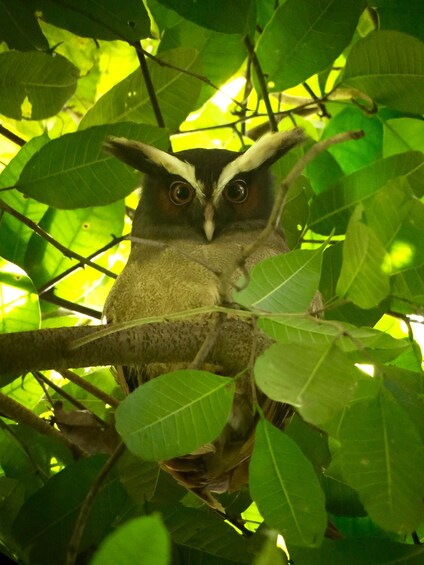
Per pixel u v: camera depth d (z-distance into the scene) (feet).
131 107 19.27
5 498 17.15
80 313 20.56
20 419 17.88
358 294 11.93
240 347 15.24
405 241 14.67
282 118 23.04
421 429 13.24
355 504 17.40
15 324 18.03
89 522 16.01
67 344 13.60
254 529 19.79
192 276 19.58
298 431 17.37
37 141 19.39
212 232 20.22
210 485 17.89
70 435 18.42
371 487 12.14
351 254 11.87
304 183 18.98
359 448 12.15
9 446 17.84
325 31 19.11
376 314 16.69
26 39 19.79
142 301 19.62
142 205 21.31
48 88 18.88
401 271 15.49
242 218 20.77
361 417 12.15
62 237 20.11
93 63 24.26
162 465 16.96
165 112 19.36
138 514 16.66
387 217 13.44
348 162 22.21
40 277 19.98
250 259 19.88
